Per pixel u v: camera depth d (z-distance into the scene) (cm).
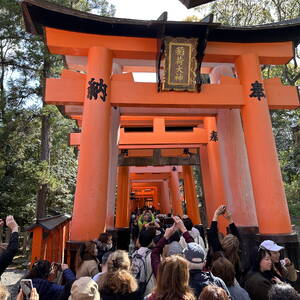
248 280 309
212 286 212
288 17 1585
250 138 766
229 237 379
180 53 738
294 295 203
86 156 679
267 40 826
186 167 1936
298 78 1628
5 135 1223
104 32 762
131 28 751
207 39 765
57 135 1553
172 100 774
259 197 720
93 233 636
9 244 323
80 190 663
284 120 1791
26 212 1300
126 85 772
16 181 1213
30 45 1354
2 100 1286
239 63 827
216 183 1208
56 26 734
